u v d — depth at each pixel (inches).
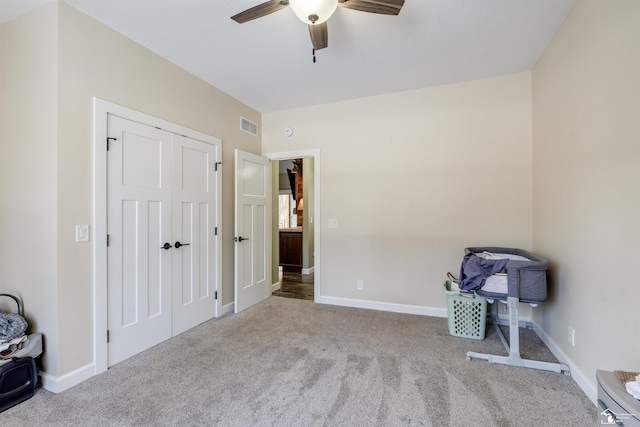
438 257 131.0
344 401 71.9
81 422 64.8
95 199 83.9
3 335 71.2
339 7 78.7
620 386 46.8
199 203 121.1
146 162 99.0
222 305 134.2
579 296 78.5
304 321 125.7
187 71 115.8
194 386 78.2
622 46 60.6
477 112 124.6
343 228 146.8
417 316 132.0
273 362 90.8
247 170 143.3
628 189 59.1
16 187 82.4
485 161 123.7
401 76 121.3
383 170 139.6
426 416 66.5
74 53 79.4
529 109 117.5
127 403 71.3
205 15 83.4
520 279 88.1
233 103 141.8
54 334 76.0
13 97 83.1
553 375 83.0
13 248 83.0
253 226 148.6
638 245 56.2
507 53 104.0
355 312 137.2
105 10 80.8
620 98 61.4
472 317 107.4
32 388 73.7
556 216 93.7
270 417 66.4
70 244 78.2
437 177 130.8
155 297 102.1
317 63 110.6
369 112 141.8
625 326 60.0
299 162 276.7
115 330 89.3
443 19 85.0
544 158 104.0
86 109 82.1
